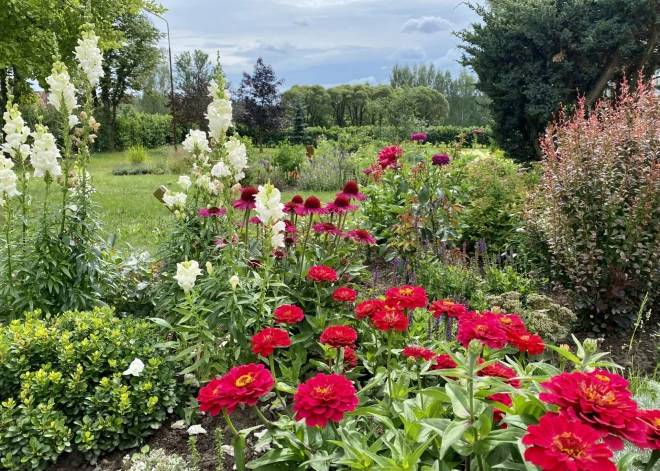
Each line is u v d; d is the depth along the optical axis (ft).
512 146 44.29
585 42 38.73
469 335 6.29
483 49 44.14
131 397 8.88
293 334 11.34
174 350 10.73
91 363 9.21
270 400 9.95
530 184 25.75
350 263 13.34
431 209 18.71
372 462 5.70
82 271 11.58
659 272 13.37
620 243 13.52
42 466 8.02
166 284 12.03
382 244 19.38
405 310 8.61
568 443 3.83
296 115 102.12
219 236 12.46
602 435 4.00
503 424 6.01
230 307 9.73
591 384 4.37
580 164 14.20
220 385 5.96
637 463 5.33
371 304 8.24
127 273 13.76
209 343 9.86
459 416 5.22
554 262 14.75
